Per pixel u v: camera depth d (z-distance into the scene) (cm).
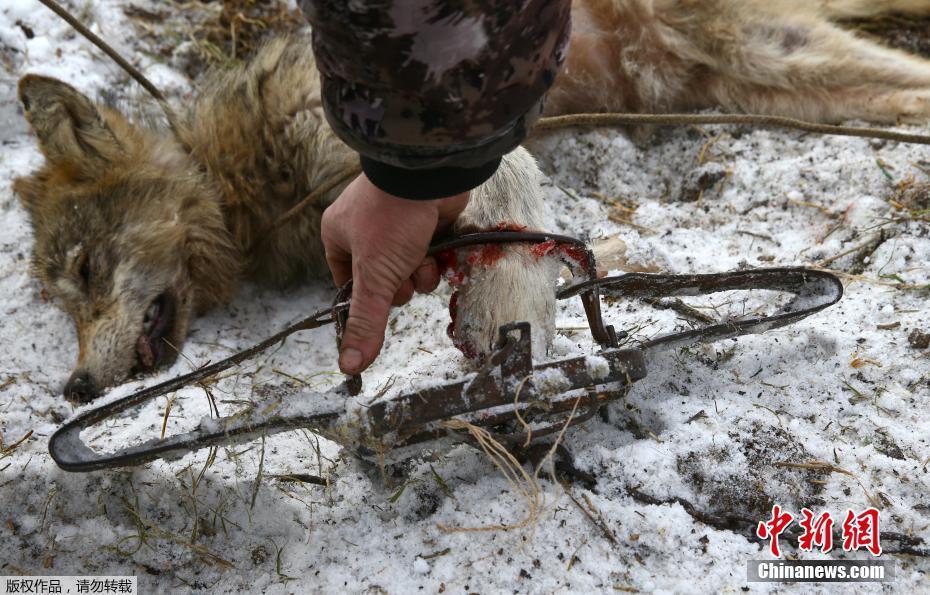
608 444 52
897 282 65
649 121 66
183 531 51
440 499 50
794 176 77
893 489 48
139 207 79
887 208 72
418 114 35
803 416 53
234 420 45
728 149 85
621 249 73
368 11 32
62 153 80
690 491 48
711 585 43
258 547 49
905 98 86
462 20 32
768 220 75
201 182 83
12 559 51
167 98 96
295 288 88
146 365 76
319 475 53
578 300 66
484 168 40
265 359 71
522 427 46
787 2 89
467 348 52
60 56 101
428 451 50
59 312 79
